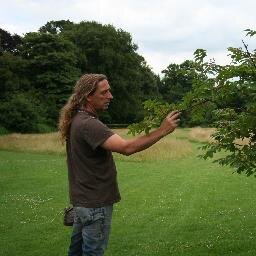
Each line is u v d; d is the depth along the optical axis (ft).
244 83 19.12
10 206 46.03
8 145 115.24
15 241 32.96
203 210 43.96
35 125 198.08
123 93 275.59
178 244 31.53
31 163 85.51
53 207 45.83
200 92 18.12
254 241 31.22
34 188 57.72
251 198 50.29
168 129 14.70
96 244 15.60
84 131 15.33
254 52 19.33
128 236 34.27
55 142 118.01
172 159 93.71
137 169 78.07
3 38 273.13
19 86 228.22
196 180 64.80
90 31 268.41
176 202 48.32
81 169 15.58
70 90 238.48
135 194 53.57
